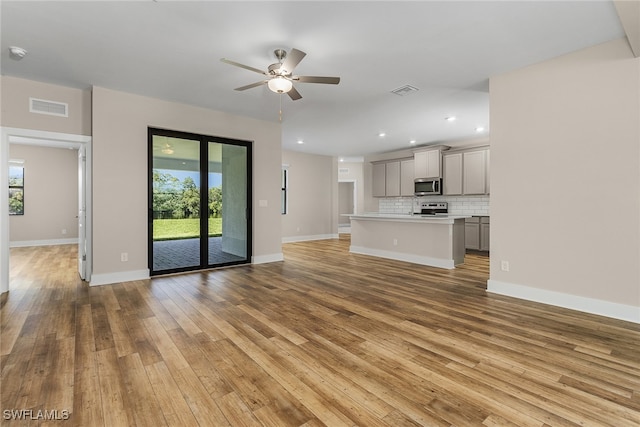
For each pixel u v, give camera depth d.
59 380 1.84
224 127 5.01
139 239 4.28
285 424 1.49
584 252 2.99
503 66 3.34
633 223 2.73
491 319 2.82
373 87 3.92
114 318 2.83
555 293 3.17
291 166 8.74
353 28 2.62
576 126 3.01
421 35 2.73
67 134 3.92
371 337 2.45
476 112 4.94
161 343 2.33
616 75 2.79
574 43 2.86
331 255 6.44
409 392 1.74
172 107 4.50
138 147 4.24
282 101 4.46
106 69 3.42
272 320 2.80
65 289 3.79
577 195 3.02
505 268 3.55
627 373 1.92
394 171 8.31
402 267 5.19
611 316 2.83
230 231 5.27
